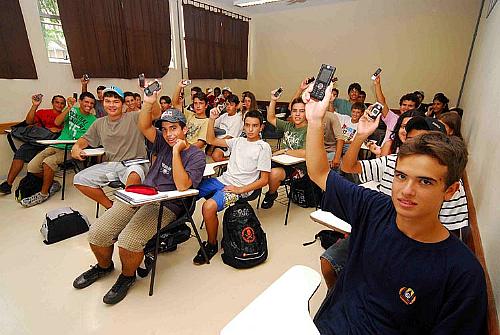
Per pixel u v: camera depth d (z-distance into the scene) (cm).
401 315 77
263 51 718
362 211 87
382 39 564
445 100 409
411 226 73
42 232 231
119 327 151
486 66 235
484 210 128
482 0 451
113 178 248
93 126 267
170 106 405
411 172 68
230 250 201
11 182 317
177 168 173
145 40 479
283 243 234
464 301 66
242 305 168
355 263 88
